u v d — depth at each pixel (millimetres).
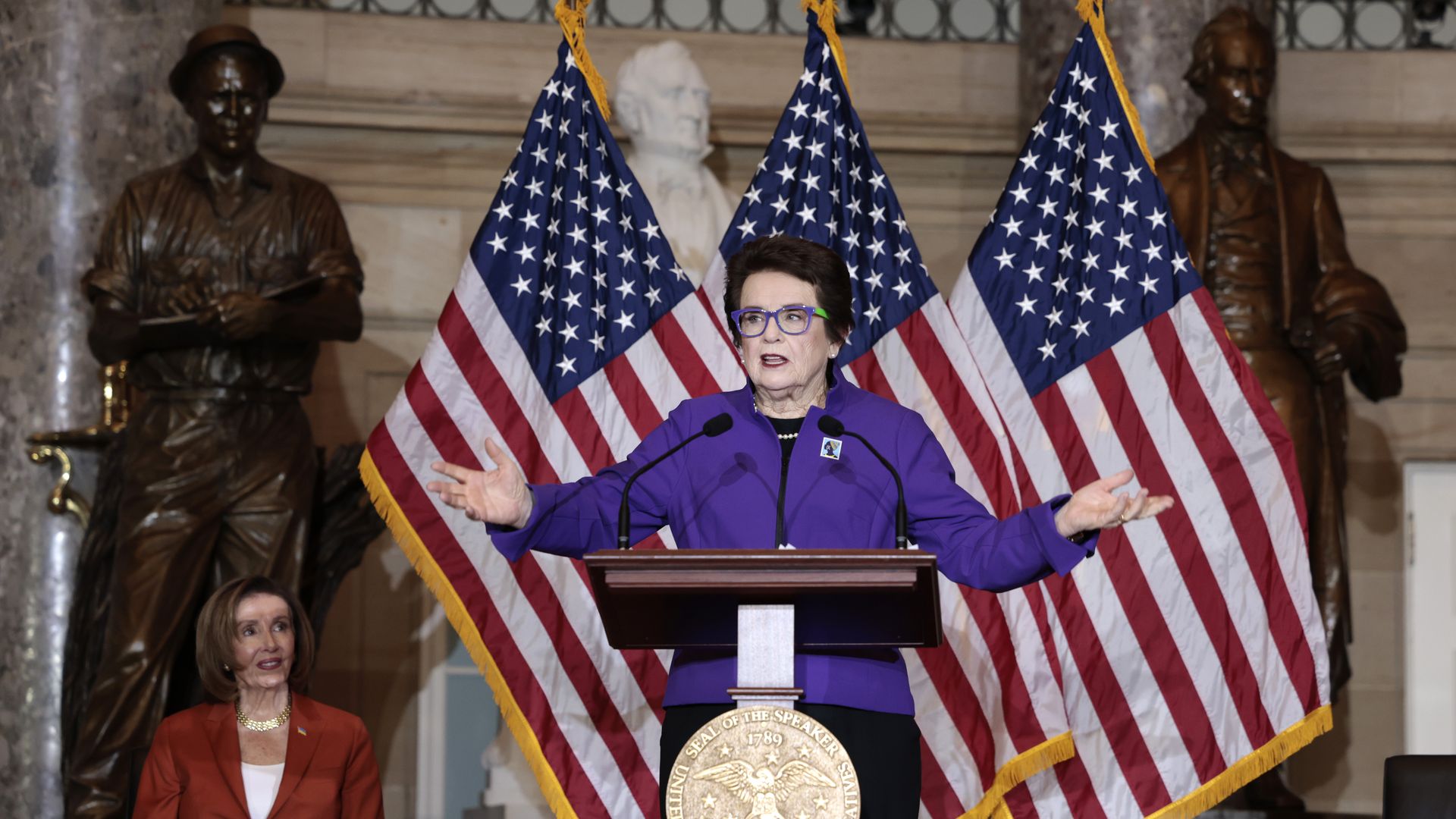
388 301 11953
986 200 12539
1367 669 12141
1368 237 12445
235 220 9477
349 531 9672
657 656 6785
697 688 4152
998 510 6762
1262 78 10305
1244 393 6820
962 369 6938
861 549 3873
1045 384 6949
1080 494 3969
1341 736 12062
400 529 6594
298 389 9453
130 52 10250
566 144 7035
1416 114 12500
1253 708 6680
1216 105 10352
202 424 9203
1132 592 6773
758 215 7102
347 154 12039
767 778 3750
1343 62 12562
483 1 12266
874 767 4059
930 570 3611
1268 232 10273
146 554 8961
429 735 11625
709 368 6965
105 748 8703
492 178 12172
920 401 6922
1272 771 10484
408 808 11523
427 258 12047
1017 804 6770
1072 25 11375
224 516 9156
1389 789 5797
